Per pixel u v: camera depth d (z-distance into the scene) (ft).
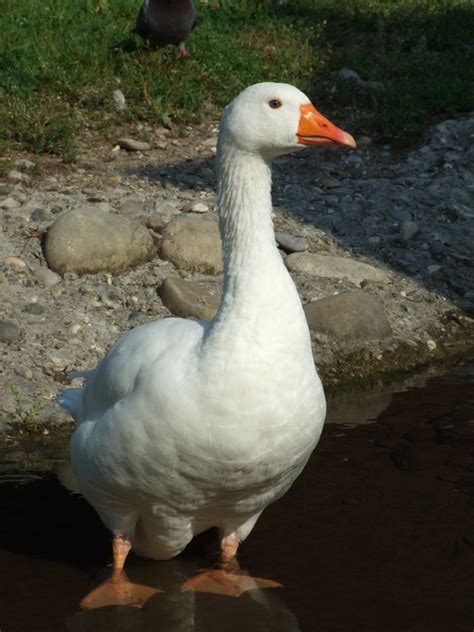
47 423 21.74
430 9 50.06
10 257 27.17
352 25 47.98
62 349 24.29
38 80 37.63
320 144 14.97
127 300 26.32
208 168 34.42
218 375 13.87
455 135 37.17
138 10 45.78
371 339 26.14
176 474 14.39
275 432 14.11
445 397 23.45
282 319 14.15
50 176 32.48
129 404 14.37
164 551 16.48
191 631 14.78
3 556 16.72
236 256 14.56
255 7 48.65
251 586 15.79
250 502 15.24
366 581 15.79
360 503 18.19
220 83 39.83
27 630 14.66
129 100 38.09
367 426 21.71
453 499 18.30
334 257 29.40
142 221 29.35
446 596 15.39
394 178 34.78
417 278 29.48
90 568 16.48
